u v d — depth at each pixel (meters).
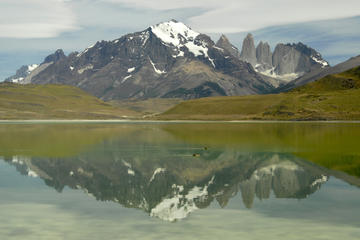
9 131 127.44
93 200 32.38
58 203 31.33
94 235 23.66
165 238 23.12
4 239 22.84
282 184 38.62
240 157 58.19
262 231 24.33
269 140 85.69
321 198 32.59
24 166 50.09
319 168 47.78
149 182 40.34
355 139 84.12
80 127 165.88
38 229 24.70
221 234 23.80
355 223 25.86
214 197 33.72
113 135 107.06
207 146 74.19
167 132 121.75
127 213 28.52
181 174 44.88
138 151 66.44
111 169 48.25
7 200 32.12
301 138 89.69
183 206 30.56
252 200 32.44
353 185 37.53
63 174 44.56
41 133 116.19
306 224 25.70
